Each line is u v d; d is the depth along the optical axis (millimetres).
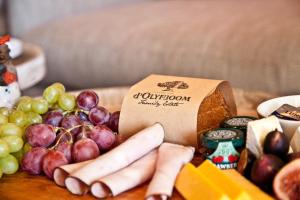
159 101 994
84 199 837
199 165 890
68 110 1041
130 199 828
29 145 974
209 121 1009
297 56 1623
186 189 807
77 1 2494
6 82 1114
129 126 999
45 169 905
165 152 897
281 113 974
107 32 2121
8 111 1060
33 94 2266
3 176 945
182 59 1849
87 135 963
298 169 792
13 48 1600
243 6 2258
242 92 1327
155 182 810
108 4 2594
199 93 990
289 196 778
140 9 2400
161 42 1937
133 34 2049
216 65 1771
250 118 1003
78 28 2217
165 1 2588
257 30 1810
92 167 848
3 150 927
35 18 2402
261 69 1675
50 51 2225
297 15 1959
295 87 1613
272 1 2309
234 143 896
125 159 875
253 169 818
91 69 2104
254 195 798
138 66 1962
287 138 887
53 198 849
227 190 779
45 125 958
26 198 860
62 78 2219
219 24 1953
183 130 963
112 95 1337
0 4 2541
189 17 2135
